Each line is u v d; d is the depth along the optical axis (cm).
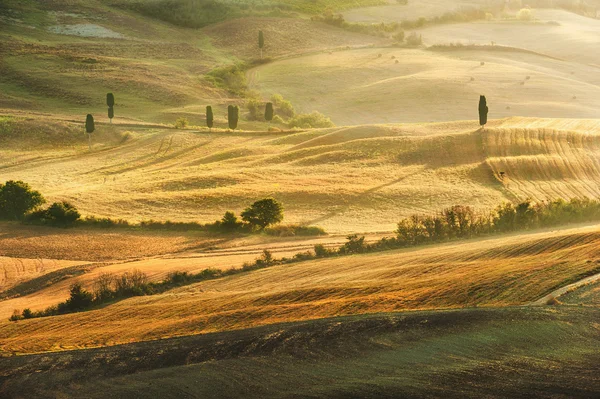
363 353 5950
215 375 5731
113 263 16900
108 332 8956
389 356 5847
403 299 8906
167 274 15038
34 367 6328
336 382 5438
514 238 14525
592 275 9062
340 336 6359
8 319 12194
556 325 6406
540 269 9575
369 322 6681
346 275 12288
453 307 8350
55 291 14738
